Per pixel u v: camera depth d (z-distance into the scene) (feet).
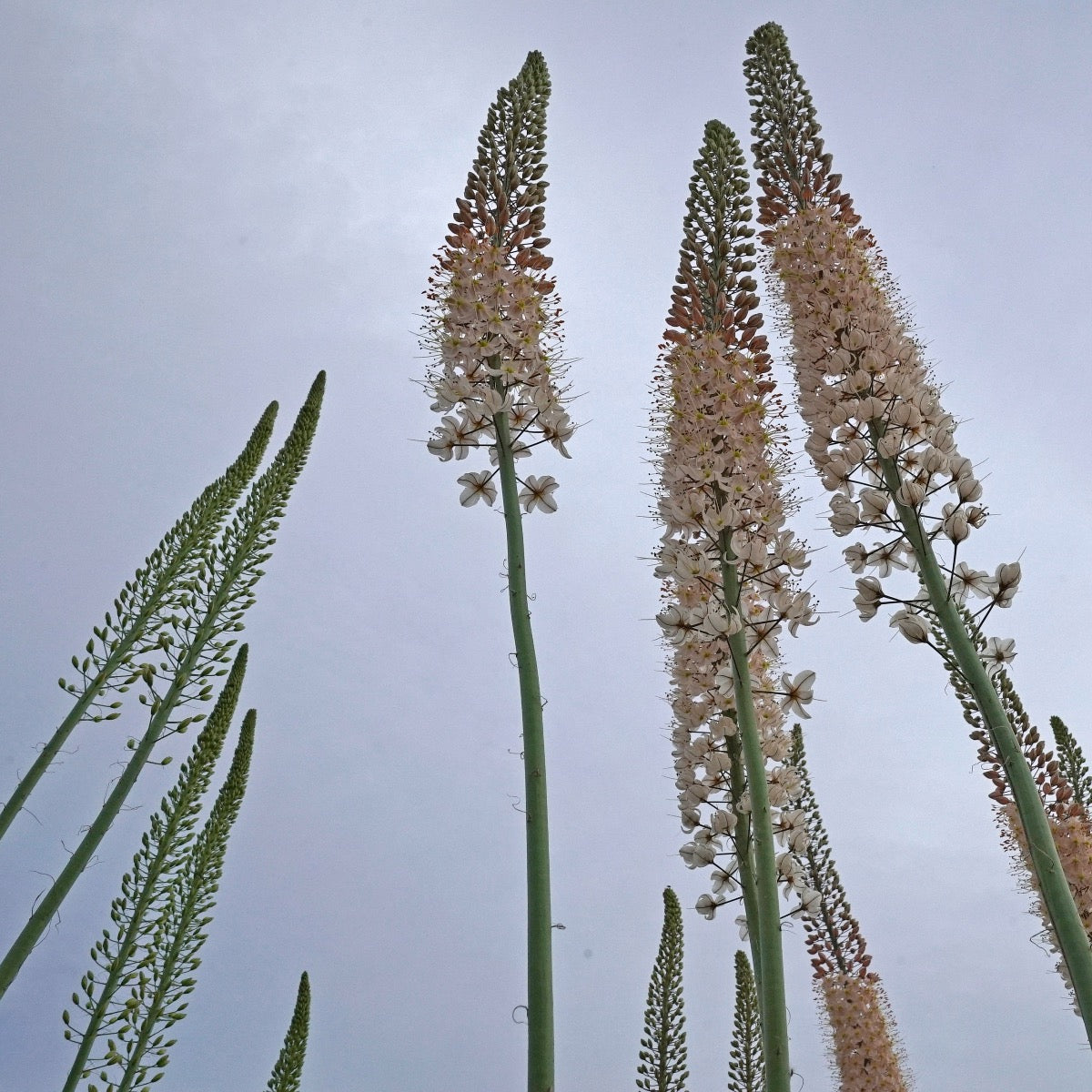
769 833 3.27
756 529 3.74
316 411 5.74
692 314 4.11
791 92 4.78
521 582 3.44
